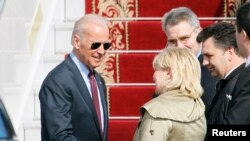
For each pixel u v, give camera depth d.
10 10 18.62
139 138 13.69
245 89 13.51
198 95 13.95
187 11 16.92
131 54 21.44
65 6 22.41
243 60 14.71
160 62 14.00
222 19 22.41
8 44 18.53
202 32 15.00
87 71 15.74
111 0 22.55
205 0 22.45
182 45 16.88
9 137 11.36
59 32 21.50
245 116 13.46
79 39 15.50
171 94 13.90
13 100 18.78
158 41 21.94
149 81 21.38
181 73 13.91
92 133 15.50
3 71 18.27
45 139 15.23
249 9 13.63
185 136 13.71
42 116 15.27
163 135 13.55
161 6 22.56
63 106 15.17
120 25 21.97
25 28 19.75
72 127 15.36
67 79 15.35
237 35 13.76
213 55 14.81
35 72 20.16
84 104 15.38
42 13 21.27
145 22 21.97
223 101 14.16
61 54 21.47
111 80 21.39
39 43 20.75
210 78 16.41
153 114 13.61
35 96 19.86
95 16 15.55
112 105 20.69
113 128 20.11
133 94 20.69
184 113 13.71
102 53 15.54
